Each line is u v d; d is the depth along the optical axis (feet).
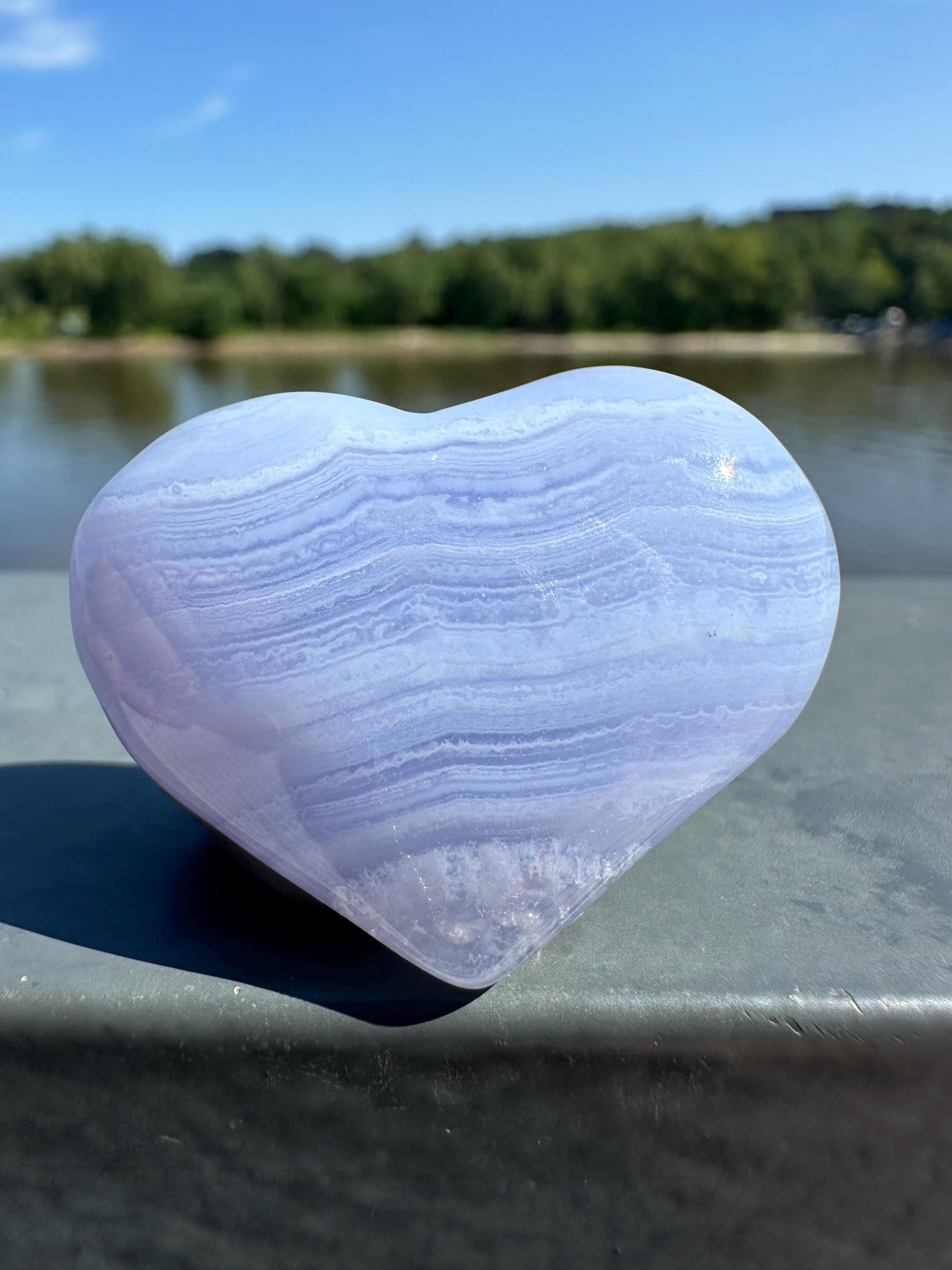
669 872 0.33
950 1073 0.26
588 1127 0.26
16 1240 0.25
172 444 0.27
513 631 0.25
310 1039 0.25
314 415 0.27
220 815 0.27
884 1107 0.26
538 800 0.26
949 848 0.35
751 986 0.26
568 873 0.26
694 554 0.26
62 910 0.30
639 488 0.26
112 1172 0.26
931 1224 0.26
